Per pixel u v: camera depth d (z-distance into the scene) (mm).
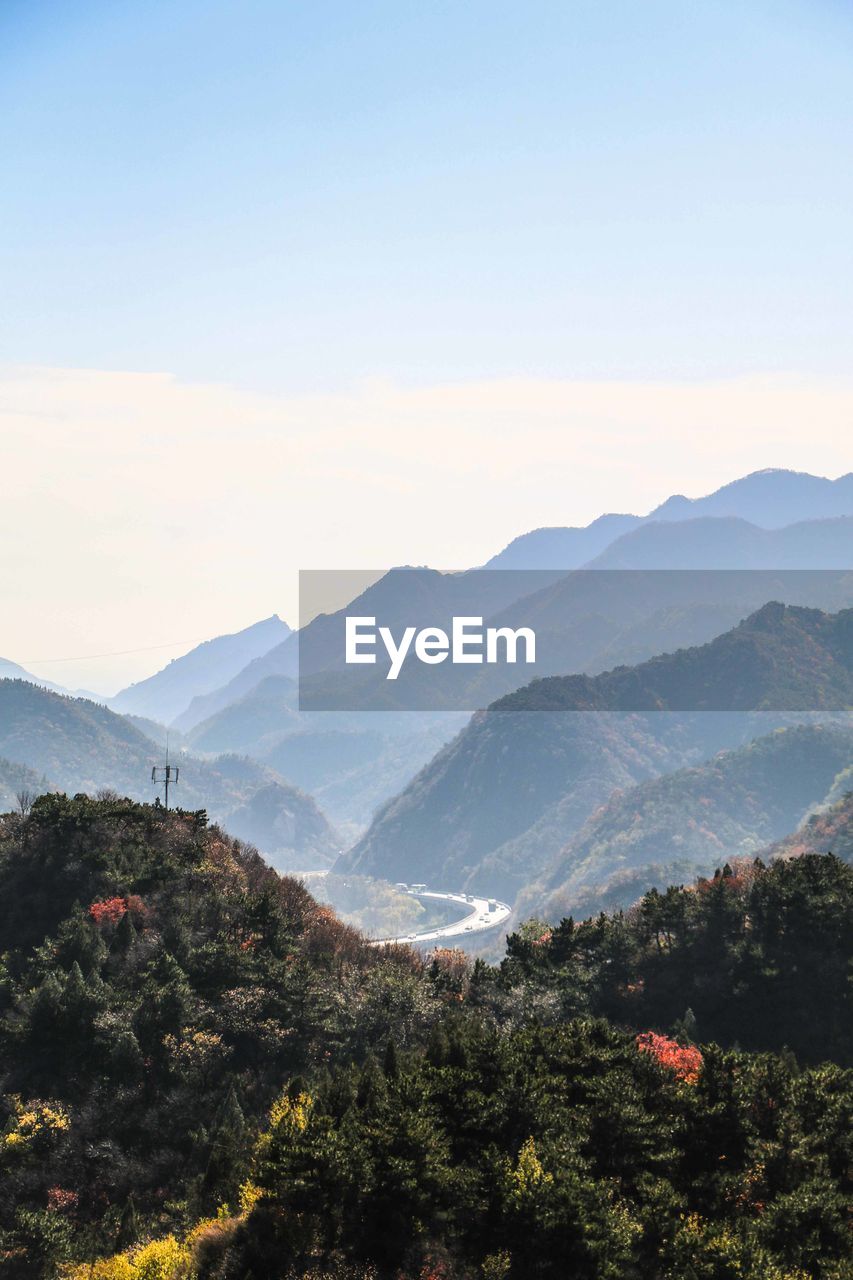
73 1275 80625
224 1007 121375
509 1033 107500
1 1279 84188
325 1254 71875
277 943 141125
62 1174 97188
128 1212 89250
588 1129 80750
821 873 152750
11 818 165875
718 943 146375
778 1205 75000
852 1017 132375
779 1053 127438
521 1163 74312
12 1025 113125
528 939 162500
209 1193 88375
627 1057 90375
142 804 181125
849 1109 85250
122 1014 114938
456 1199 74250
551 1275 69938
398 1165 73062
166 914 143375
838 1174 82938
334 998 126125
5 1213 91938
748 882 161625
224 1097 106812
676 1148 81312
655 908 152875
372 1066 94188
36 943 136250
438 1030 101812
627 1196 78188
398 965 150500
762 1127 84312
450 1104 82188
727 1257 69625
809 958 140500
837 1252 73188
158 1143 101875
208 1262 74250
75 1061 110188
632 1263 71750
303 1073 114875
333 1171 73625
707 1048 89688
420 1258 71562
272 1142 77375
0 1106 104062
